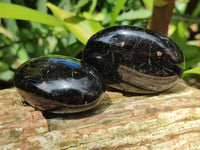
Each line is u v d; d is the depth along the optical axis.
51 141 0.12
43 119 0.14
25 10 0.17
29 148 0.12
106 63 0.15
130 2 0.26
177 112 0.14
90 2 0.24
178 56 0.15
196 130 0.14
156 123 0.14
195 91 0.17
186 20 0.23
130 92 0.17
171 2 0.18
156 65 0.15
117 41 0.15
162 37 0.15
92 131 0.13
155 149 0.13
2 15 0.16
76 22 0.19
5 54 0.23
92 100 0.13
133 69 0.15
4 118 0.13
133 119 0.14
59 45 0.24
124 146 0.13
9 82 0.23
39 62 0.14
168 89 0.17
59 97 0.13
